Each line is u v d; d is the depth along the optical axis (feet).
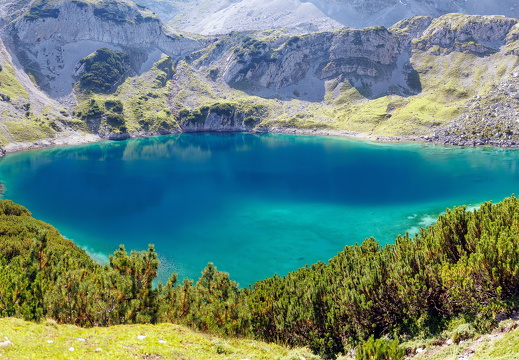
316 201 387.96
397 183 448.65
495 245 86.02
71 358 58.18
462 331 81.71
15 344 60.13
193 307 97.25
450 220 109.60
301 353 88.79
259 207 372.79
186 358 68.59
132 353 65.72
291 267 244.22
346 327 98.53
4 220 231.71
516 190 396.78
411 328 93.25
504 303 79.46
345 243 280.92
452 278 88.22
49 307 82.43
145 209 371.15
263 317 107.04
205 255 262.88
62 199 405.80
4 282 83.71
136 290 93.61
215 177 506.89
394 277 98.02
